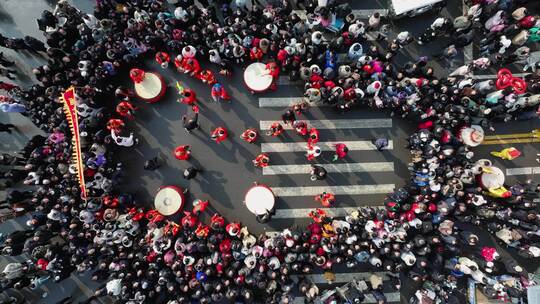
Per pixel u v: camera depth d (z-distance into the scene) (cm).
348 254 1079
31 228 1222
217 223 1125
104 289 1125
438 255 1128
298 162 1254
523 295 1131
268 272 1080
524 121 1240
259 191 1203
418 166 1153
